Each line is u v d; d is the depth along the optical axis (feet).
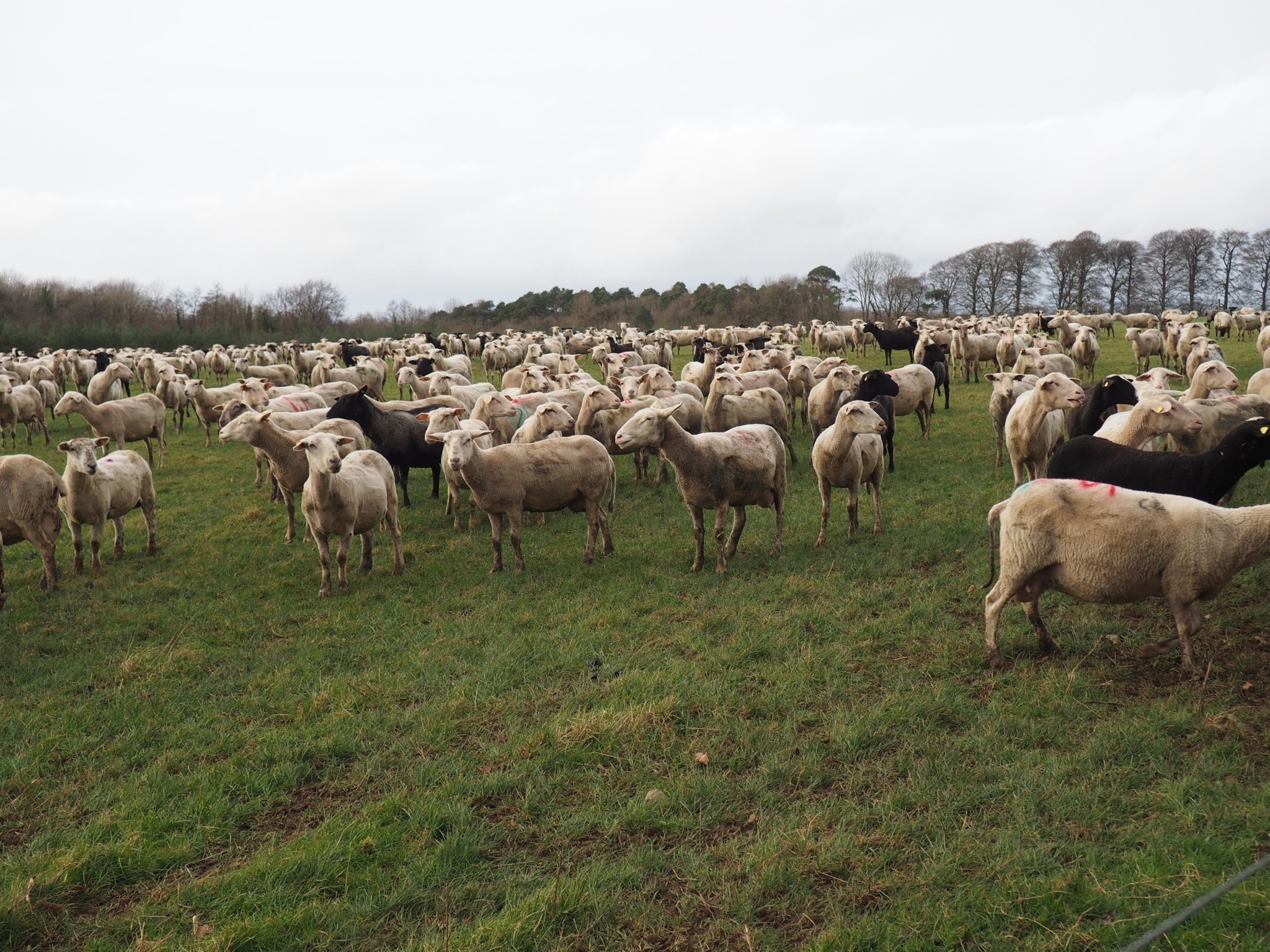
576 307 420.36
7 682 26.40
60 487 35.27
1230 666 21.33
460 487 42.83
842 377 53.72
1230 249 321.11
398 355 142.72
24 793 19.66
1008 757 18.21
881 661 23.85
